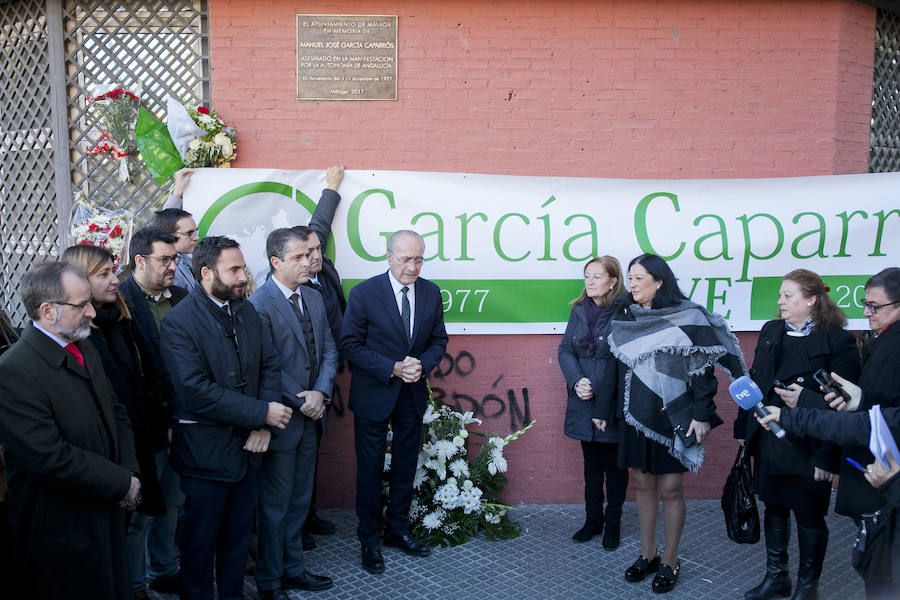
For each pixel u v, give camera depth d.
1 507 2.87
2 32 5.31
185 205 4.77
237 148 4.91
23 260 5.34
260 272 4.85
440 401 5.08
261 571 3.72
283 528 3.82
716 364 3.83
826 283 5.16
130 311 3.55
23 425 2.64
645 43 5.04
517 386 5.12
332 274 4.65
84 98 5.04
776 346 3.71
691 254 5.09
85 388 2.89
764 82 5.14
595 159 5.08
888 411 2.84
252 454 3.39
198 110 4.74
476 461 4.86
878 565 2.76
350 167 4.97
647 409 3.77
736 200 5.08
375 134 4.96
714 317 3.89
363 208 4.91
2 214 5.39
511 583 3.99
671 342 3.76
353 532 4.69
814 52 5.16
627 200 5.04
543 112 5.02
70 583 2.78
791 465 3.56
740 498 3.79
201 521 3.25
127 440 3.13
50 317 2.75
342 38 4.89
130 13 4.98
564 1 4.96
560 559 4.29
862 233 5.11
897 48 5.79
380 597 3.82
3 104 5.35
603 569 4.17
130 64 5.02
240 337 3.33
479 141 5.01
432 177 4.93
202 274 3.26
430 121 4.98
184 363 3.16
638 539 4.59
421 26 4.92
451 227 4.96
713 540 4.57
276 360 3.55
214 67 4.86
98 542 2.83
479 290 5.02
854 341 3.59
